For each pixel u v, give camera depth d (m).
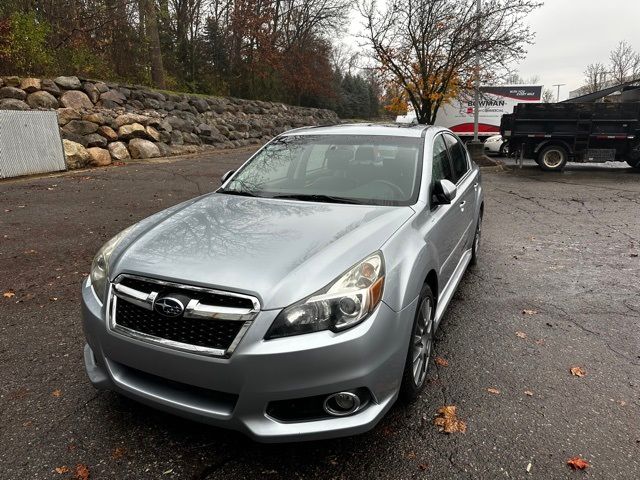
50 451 2.48
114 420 2.73
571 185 12.63
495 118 24.17
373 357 2.30
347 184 3.63
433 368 3.32
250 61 28.81
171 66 24.31
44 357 3.39
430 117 16.78
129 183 11.03
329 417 2.30
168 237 2.79
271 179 3.88
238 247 2.60
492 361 3.43
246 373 2.17
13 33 13.95
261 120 26.42
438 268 3.24
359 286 2.34
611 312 4.32
